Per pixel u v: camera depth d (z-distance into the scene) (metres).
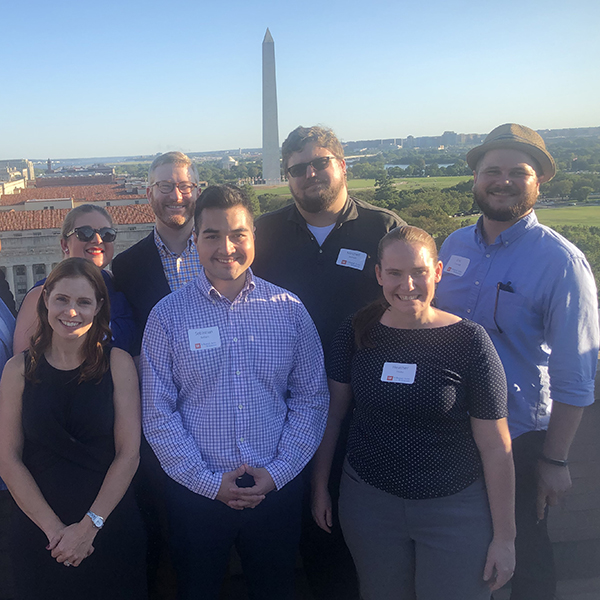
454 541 2.40
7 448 2.37
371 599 2.61
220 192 2.52
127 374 2.56
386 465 2.44
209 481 2.44
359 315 2.61
